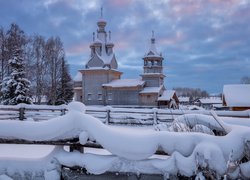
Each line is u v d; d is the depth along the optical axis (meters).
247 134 2.90
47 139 3.07
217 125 3.92
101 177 3.05
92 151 5.66
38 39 54.22
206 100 83.75
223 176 2.77
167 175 2.90
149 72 50.28
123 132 3.03
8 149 7.73
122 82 50.88
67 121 3.04
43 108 16.88
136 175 2.99
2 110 15.95
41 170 3.16
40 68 52.19
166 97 47.34
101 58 52.88
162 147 2.95
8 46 48.53
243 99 24.67
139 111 15.74
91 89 52.31
